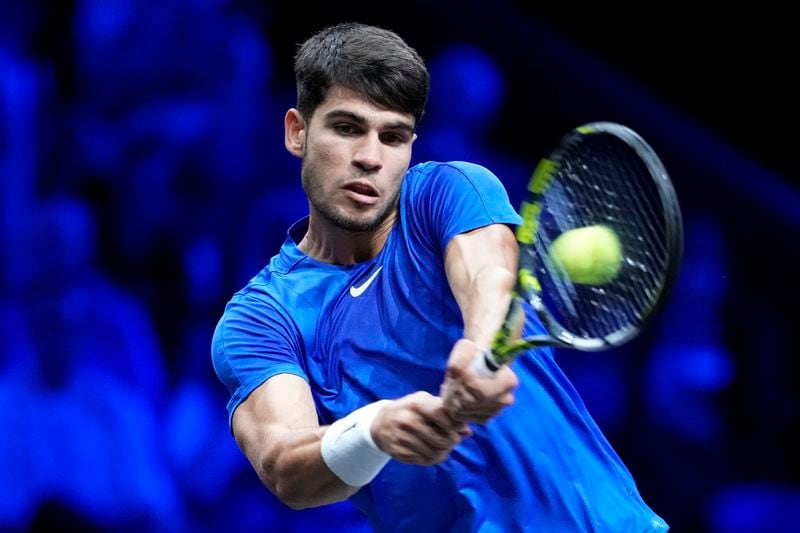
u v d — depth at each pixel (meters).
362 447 9.20
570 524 10.60
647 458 29.19
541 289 10.16
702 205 34.78
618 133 8.53
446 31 32.91
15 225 24.97
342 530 24.52
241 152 28.22
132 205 26.91
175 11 28.16
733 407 31.78
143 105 27.81
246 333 10.91
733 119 34.56
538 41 33.56
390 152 10.41
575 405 11.02
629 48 34.09
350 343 10.77
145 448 24.14
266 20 30.91
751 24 33.75
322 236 11.02
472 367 8.28
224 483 24.86
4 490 22.72
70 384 23.91
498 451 10.49
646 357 30.12
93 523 23.33
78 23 28.23
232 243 27.42
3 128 25.88
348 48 10.33
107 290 25.14
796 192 34.53
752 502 29.86
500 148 33.66
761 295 34.47
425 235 10.65
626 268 8.98
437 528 10.80
